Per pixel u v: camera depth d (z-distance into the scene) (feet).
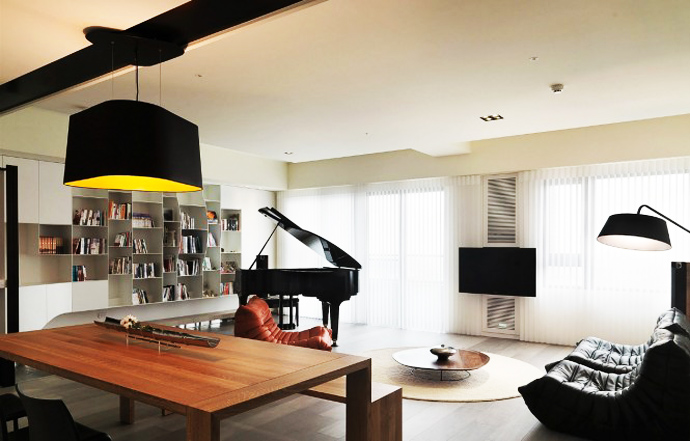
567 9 10.32
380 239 29.53
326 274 23.73
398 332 27.20
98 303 22.86
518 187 25.09
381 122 19.88
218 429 6.74
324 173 31.63
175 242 27.32
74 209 23.15
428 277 27.84
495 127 20.67
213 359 9.60
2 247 17.06
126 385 7.87
